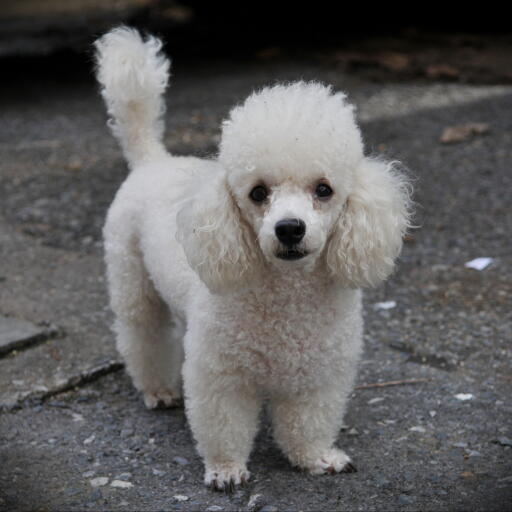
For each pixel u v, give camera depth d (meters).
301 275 3.02
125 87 4.03
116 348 4.55
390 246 3.15
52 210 7.08
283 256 2.84
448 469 3.36
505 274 5.62
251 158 2.89
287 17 15.38
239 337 3.08
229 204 3.06
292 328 3.08
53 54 14.60
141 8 19.05
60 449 3.60
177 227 3.24
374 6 14.85
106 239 4.02
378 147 8.53
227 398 3.22
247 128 2.94
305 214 2.83
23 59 14.27
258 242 3.06
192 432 3.39
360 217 3.05
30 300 5.27
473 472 3.32
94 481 3.33
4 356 4.50
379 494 3.18
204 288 3.23
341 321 3.15
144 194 3.82
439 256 6.00
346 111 3.10
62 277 5.68
